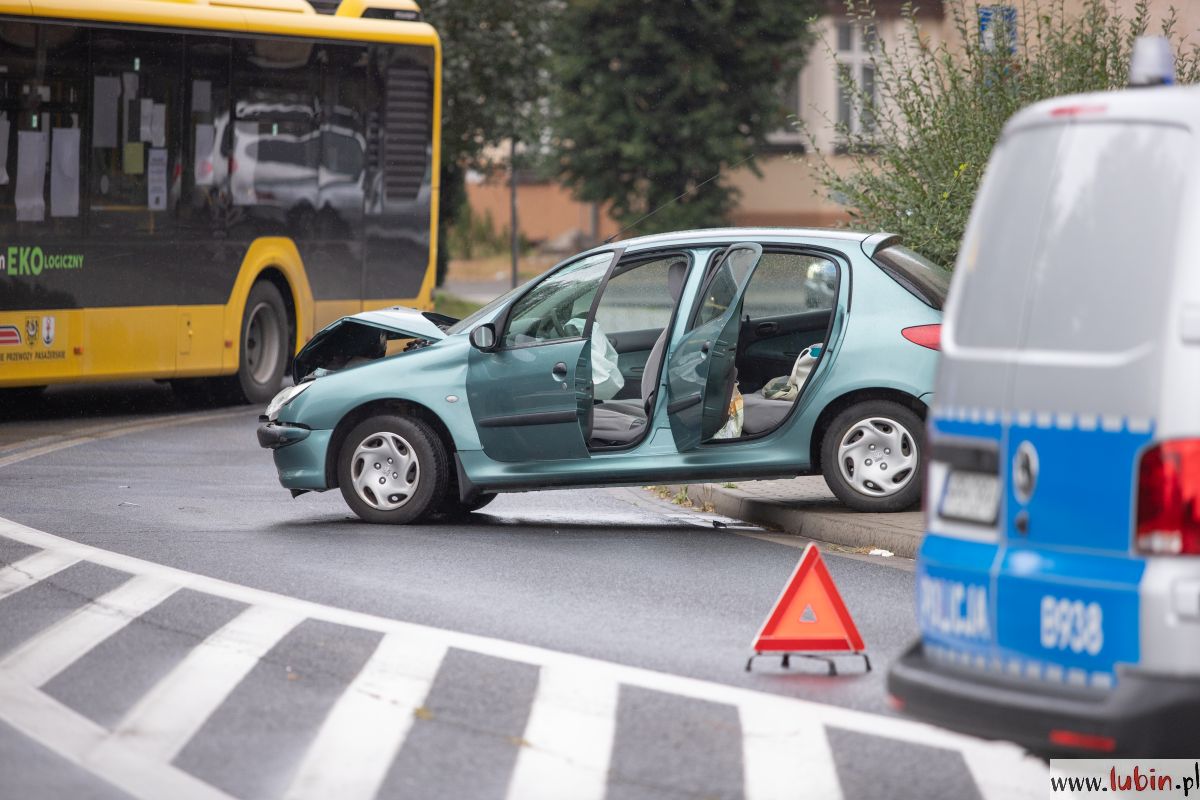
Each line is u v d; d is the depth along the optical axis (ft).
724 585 56.75
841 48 222.28
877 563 60.75
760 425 67.72
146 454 91.40
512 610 52.70
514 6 205.87
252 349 116.26
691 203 228.02
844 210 95.91
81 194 104.27
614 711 41.39
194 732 39.60
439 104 123.24
